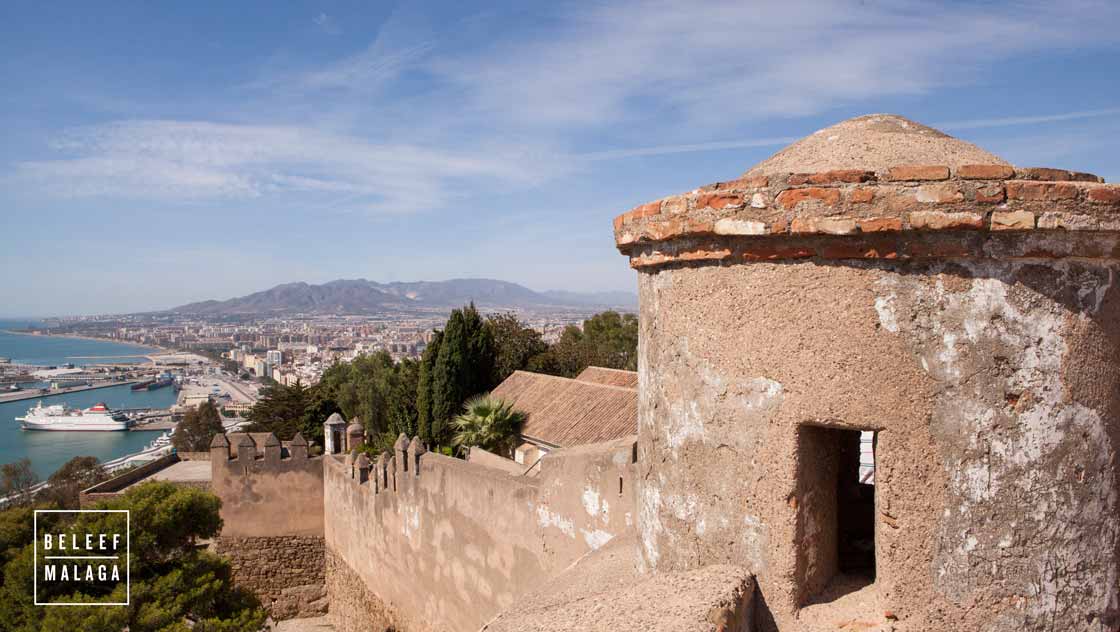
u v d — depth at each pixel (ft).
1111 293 12.12
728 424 13.39
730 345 13.25
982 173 11.29
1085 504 12.02
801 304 12.37
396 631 57.00
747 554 13.25
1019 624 11.78
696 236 13.41
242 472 75.20
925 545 11.87
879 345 11.91
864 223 11.60
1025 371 11.62
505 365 138.92
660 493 15.17
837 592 13.34
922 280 11.72
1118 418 12.44
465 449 89.92
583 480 31.71
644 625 11.39
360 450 77.20
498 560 40.65
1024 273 11.59
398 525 55.93
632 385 92.32
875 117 15.48
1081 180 12.30
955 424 11.68
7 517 51.06
